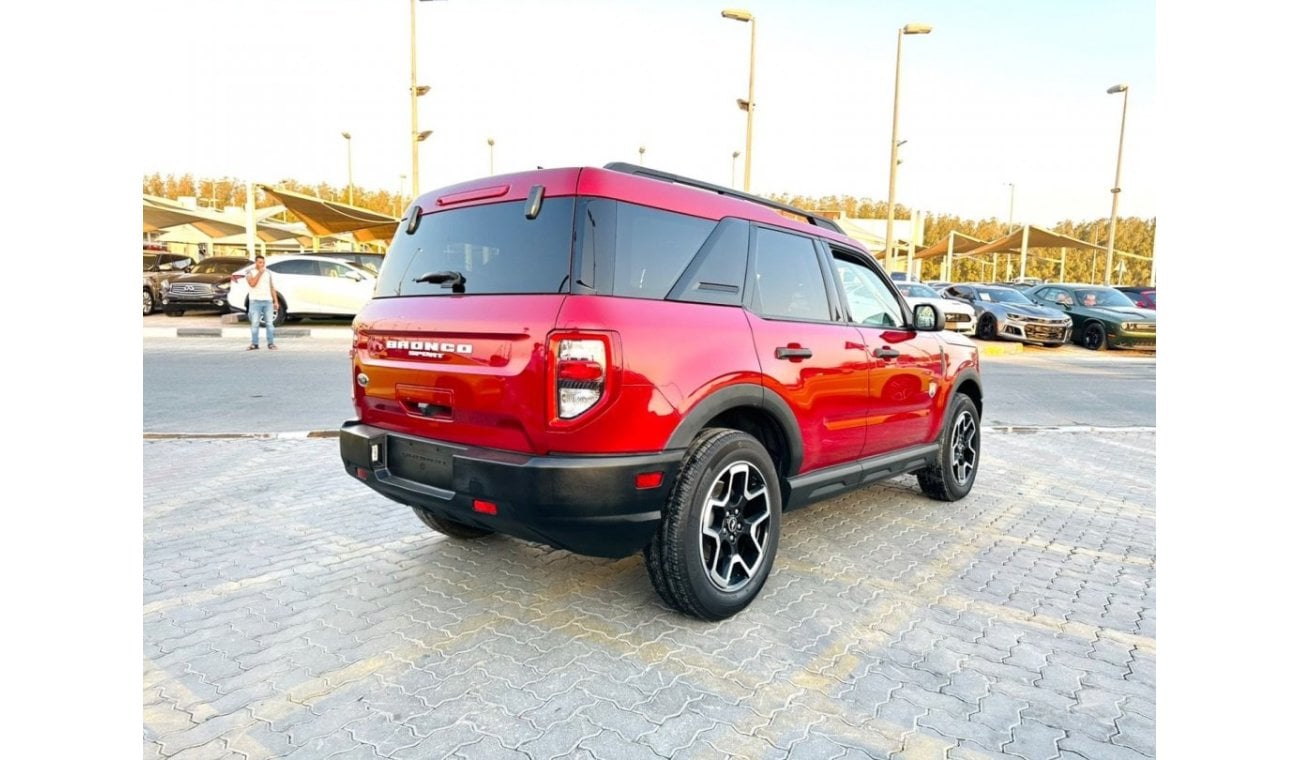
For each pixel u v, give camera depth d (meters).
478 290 3.02
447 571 3.82
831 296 4.00
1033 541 4.48
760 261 3.53
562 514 2.72
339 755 2.31
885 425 4.34
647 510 2.90
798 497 3.73
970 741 2.44
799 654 3.00
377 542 4.25
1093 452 7.21
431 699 2.63
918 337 4.71
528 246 2.90
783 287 3.67
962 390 5.52
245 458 6.15
